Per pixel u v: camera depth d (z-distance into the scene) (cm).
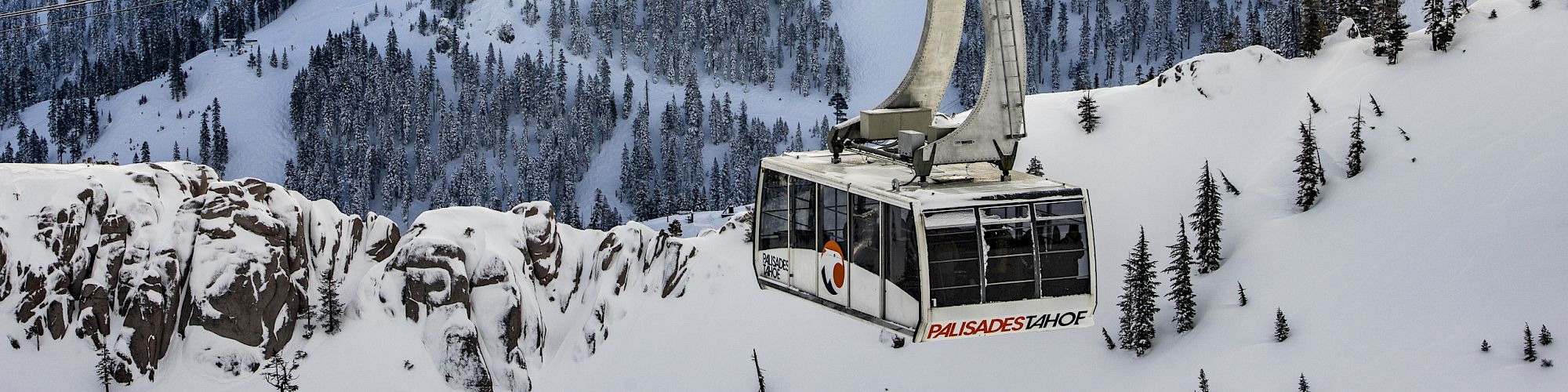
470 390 10462
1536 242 9488
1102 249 11762
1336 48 13662
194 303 10138
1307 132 11244
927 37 2223
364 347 10500
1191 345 9750
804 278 2206
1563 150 10406
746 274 11212
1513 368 8331
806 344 10581
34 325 9550
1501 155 10656
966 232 1833
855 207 2003
